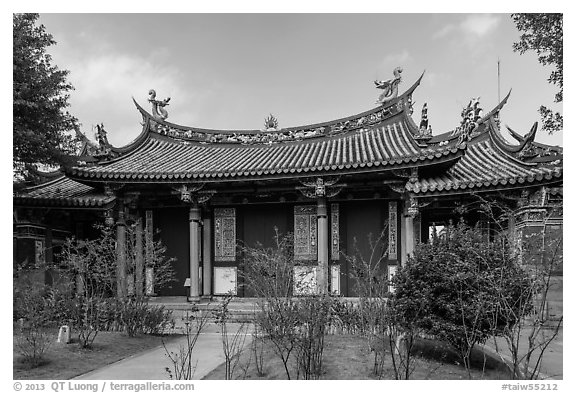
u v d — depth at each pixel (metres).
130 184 23.06
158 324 18.27
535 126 19.55
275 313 13.51
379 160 20.17
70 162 21.09
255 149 26.77
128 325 17.05
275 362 12.30
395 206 22.42
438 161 19.31
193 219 23.36
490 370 11.94
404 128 24.48
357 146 24.05
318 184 21.45
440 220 24.56
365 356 12.45
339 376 10.99
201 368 12.59
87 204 21.84
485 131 24.02
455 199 20.06
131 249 20.78
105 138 24.52
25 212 21.77
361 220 22.81
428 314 11.71
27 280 18.23
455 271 11.23
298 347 11.78
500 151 22.00
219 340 16.61
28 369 12.34
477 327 10.74
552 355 13.45
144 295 20.34
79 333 15.84
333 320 15.74
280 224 23.95
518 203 18.25
